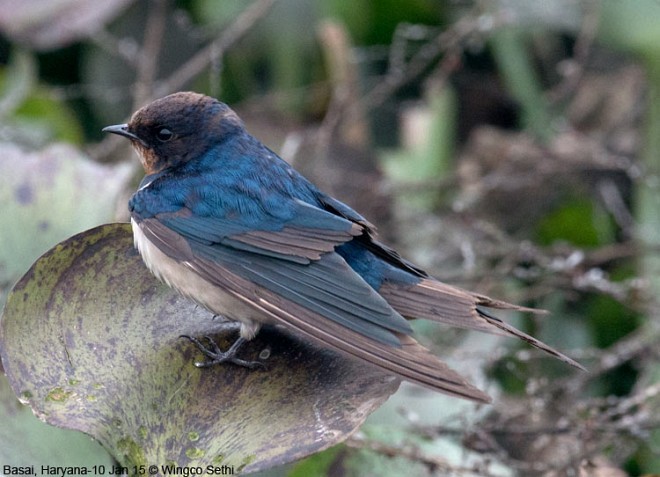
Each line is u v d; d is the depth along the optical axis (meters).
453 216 12.69
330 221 7.91
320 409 6.72
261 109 13.89
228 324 7.73
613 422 10.29
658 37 12.91
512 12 12.92
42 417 6.32
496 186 12.81
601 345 12.23
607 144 13.81
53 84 14.81
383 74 14.88
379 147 14.99
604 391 11.70
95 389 6.62
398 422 10.34
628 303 10.88
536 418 9.73
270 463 6.35
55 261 6.79
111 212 9.19
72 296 6.89
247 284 7.56
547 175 12.90
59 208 9.16
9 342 6.51
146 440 6.51
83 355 6.78
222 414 6.73
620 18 13.16
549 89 14.73
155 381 6.80
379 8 14.20
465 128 14.99
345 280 7.44
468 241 11.88
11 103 12.95
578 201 13.06
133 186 12.77
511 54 13.65
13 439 6.99
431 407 10.44
